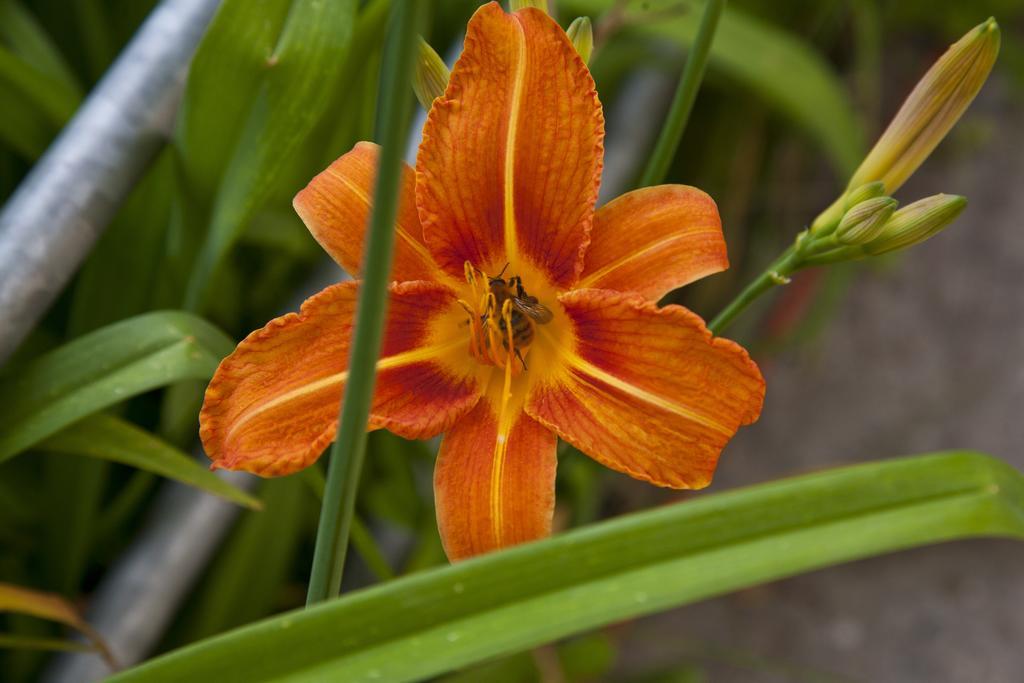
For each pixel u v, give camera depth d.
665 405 0.47
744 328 0.89
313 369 0.46
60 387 0.52
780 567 0.45
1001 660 0.81
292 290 0.62
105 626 0.56
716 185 0.84
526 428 0.48
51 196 0.52
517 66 0.47
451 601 0.45
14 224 0.52
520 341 0.49
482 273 0.49
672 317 0.46
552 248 0.48
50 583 0.58
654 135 0.72
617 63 0.68
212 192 0.55
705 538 0.45
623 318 0.47
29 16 0.61
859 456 0.89
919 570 0.85
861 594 0.84
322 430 0.46
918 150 0.50
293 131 0.53
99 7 0.62
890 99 0.97
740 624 0.83
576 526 0.68
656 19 0.58
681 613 0.84
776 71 0.63
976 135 0.97
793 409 0.92
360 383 0.42
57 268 0.53
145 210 0.56
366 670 0.45
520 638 0.45
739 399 0.46
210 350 0.52
